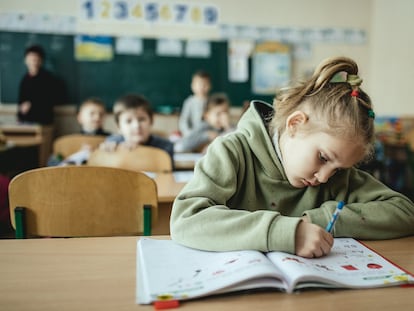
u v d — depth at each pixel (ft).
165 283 1.91
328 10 17.42
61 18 15.74
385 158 14.78
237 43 16.85
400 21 16.19
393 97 16.79
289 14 17.13
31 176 3.72
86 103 12.92
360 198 3.10
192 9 16.49
